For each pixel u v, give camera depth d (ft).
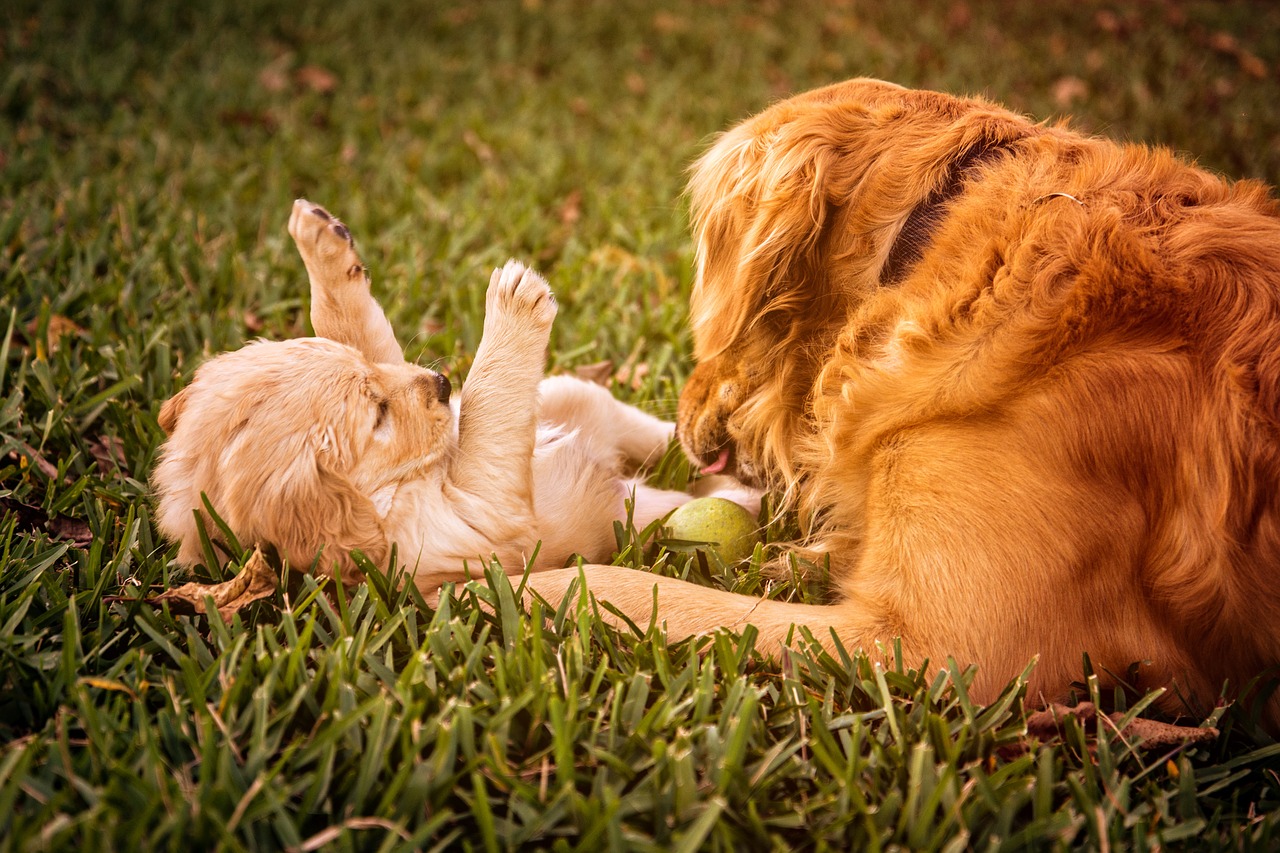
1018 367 7.02
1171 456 6.84
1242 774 6.61
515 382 8.63
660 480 10.53
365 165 18.10
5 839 5.39
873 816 5.92
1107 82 24.59
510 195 17.15
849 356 7.93
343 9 26.11
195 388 8.38
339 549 7.79
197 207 15.24
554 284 14.10
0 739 6.26
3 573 7.56
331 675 6.44
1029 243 7.30
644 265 14.92
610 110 22.56
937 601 6.98
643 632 7.31
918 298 7.66
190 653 6.89
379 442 8.18
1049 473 6.89
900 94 8.64
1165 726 6.87
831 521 8.23
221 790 5.53
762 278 8.20
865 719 6.82
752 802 5.83
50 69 20.35
